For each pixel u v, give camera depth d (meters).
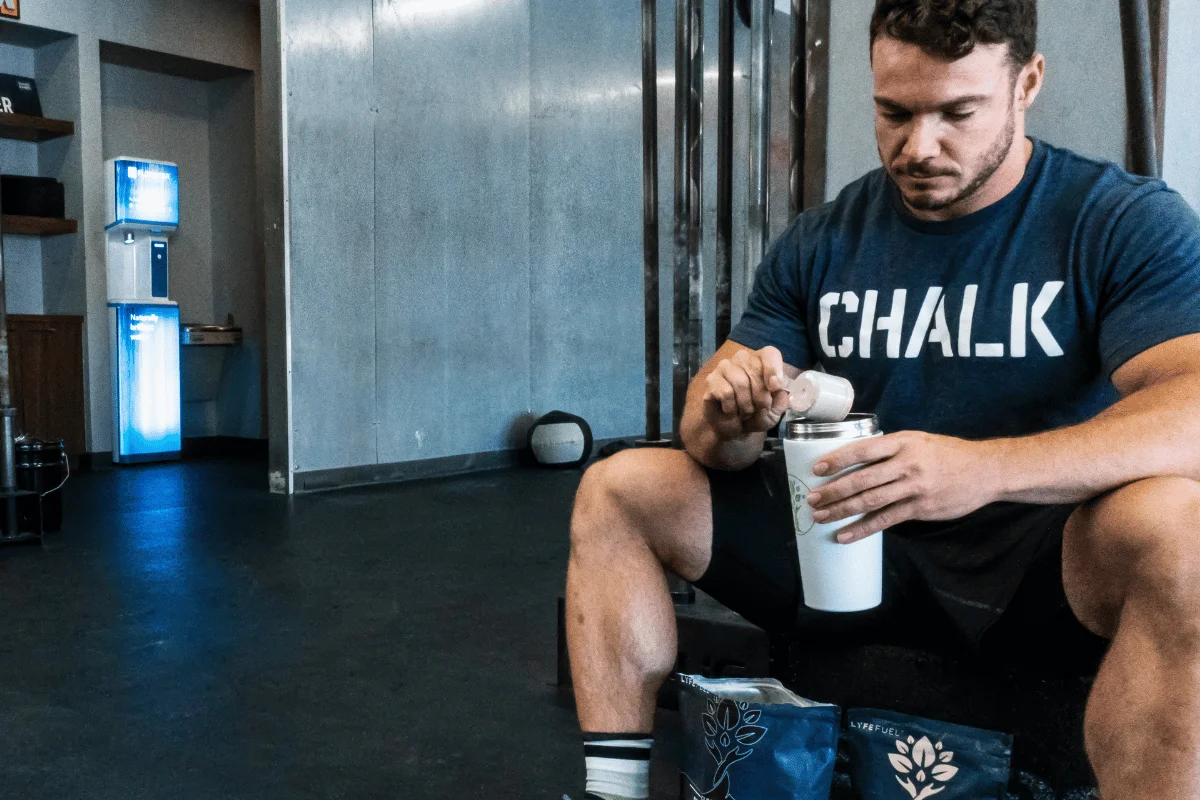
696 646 1.91
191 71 6.93
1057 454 0.97
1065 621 1.08
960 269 1.24
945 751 1.14
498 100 6.05
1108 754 0.91
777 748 1.11
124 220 6.06
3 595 2.94
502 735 1.85
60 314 6.21
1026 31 1.09
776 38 5.81
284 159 4.96
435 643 2.46
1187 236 1.13
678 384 2.35
